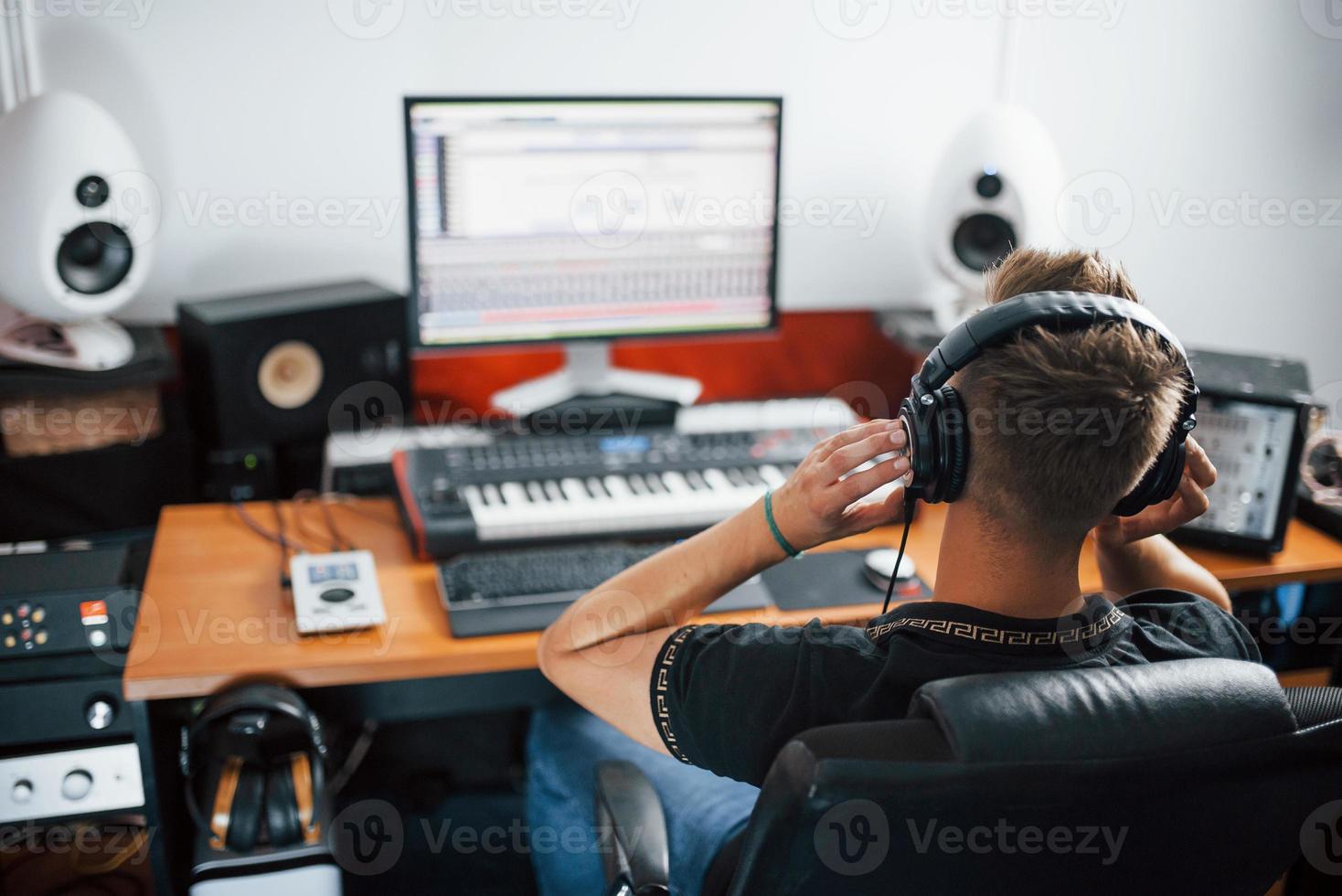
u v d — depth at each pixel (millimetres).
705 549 1080
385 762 2234
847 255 2285
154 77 1913
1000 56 2207
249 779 1553
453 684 1889
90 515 1859
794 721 947
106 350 1794
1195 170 2344
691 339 2186
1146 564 1209
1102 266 978
